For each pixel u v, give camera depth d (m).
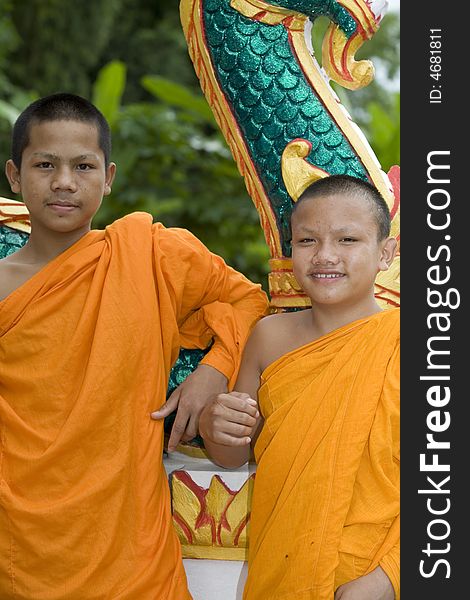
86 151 1.61
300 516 1.50
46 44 9.31
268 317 1.73
